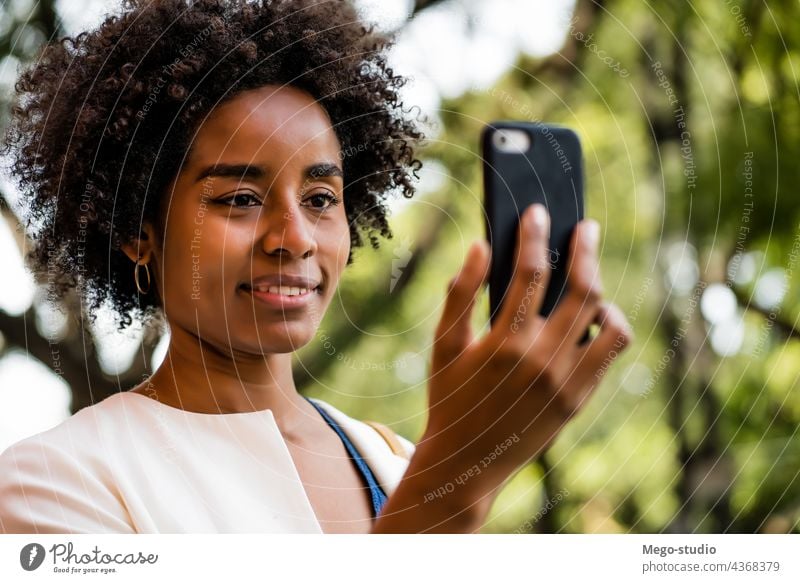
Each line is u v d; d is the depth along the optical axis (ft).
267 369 3.66
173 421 3.44
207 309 3.39
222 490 3.34
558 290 2.99
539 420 2.54
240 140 3.41
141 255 3.76
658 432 11.51
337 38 4.13
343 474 3.79
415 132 4.73
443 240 10.62
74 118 4.04
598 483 11.77
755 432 10.36
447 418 2.54
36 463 3.26
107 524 3.17
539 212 2.60
